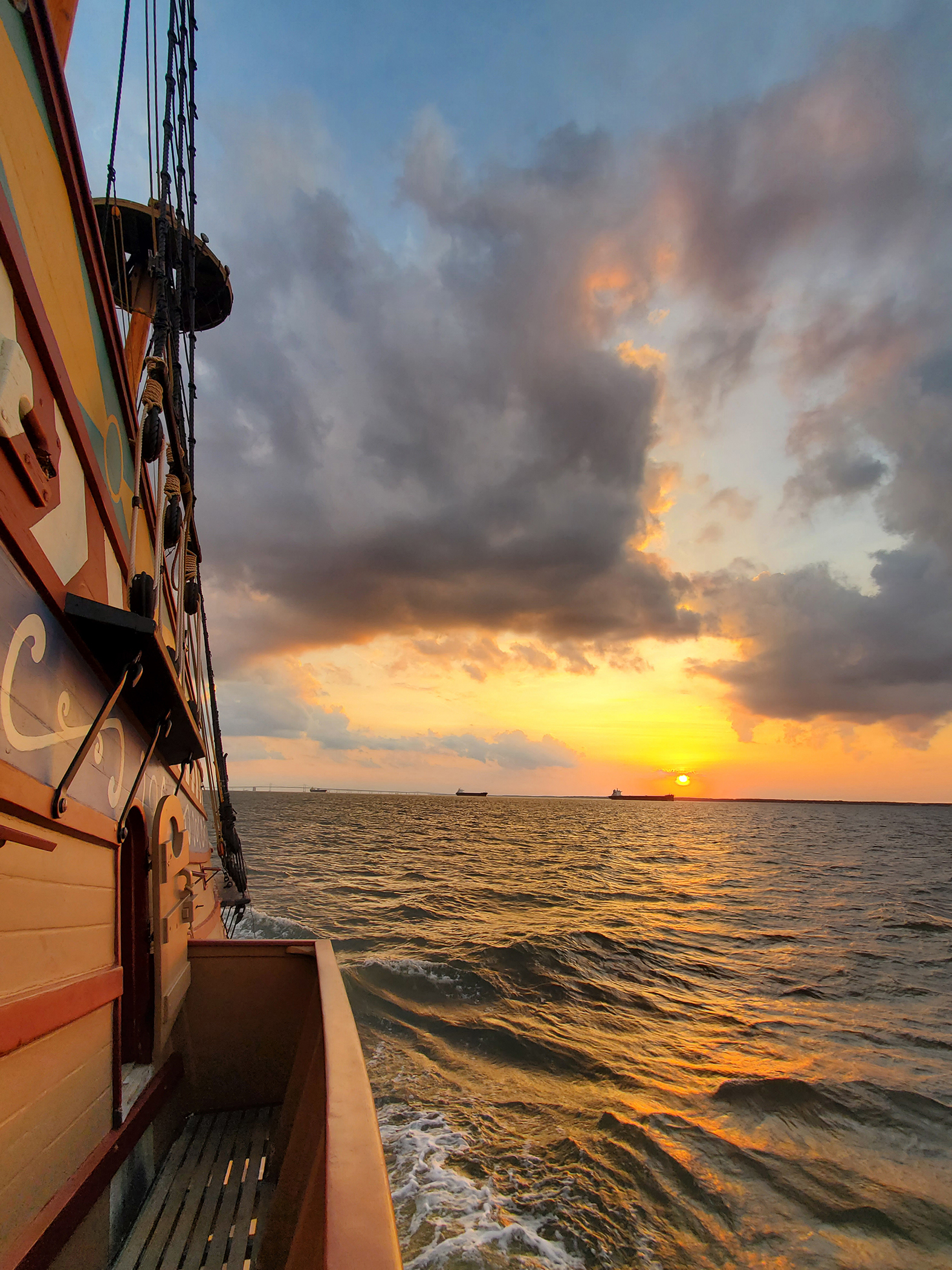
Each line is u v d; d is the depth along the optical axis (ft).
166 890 13.41
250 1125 13.94
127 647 8.96
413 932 65.46
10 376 5.97
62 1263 8.41
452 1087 31.19
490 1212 21.97
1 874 7.00
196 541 20.39
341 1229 3.95
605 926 73.31
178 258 18.21
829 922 81.71
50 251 7.47
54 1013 8.04
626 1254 20.57
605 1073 33.32
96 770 9.88
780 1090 31.83
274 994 15.11
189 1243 10.55
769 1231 22.03
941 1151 27.37
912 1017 44.50
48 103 7.17
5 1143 7.22
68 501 8.21
